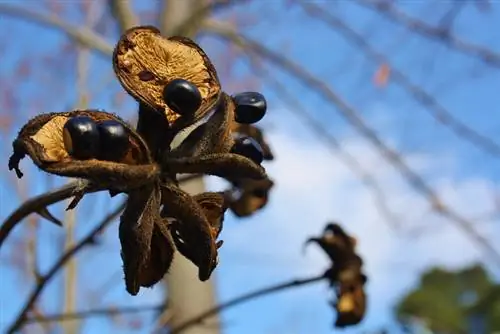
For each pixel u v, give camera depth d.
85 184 0.41
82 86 0.82
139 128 0.42
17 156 0.40
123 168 0.41
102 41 0.95
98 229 0.57
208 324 0.75
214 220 0.44
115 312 0.65
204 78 0.43
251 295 0.66
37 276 0.58
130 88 0.42
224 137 0.43
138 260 0.42
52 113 0.41
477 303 2.68
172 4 0.93
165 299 0.75
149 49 0.43
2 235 0.49
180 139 0.48
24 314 0.58
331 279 0.69
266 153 0.55
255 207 0.62
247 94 0.45
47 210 0.49
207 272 0.43
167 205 0.42
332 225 0.70
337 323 0.69
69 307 0.75
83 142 0.40
